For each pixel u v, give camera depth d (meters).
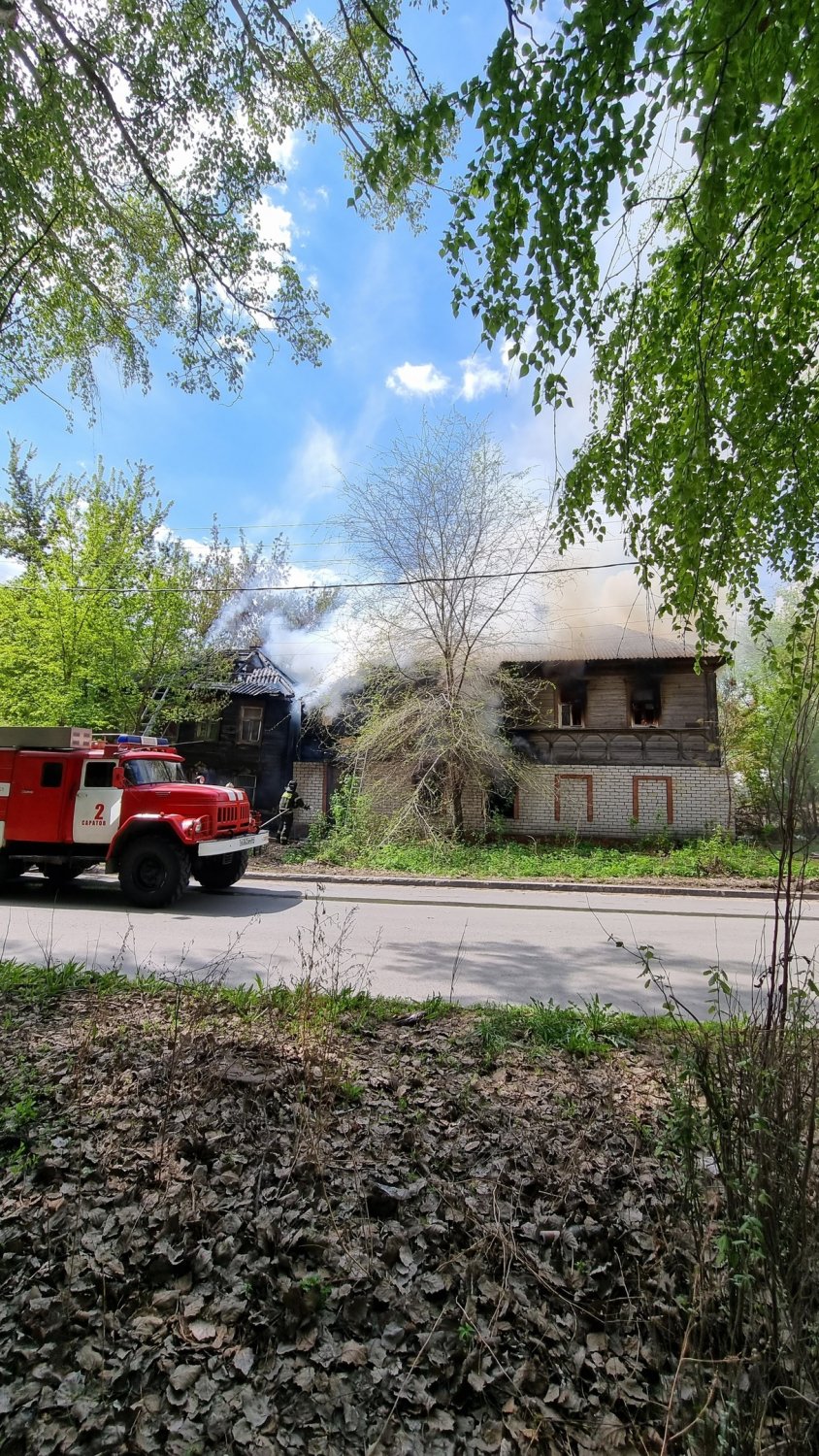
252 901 10.31
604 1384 1.80
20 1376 1.82
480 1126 2.99
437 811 15.70
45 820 10.01
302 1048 3.72
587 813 17.70
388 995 5.32
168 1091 3.15
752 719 15.95
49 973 5.13
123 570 16.78
